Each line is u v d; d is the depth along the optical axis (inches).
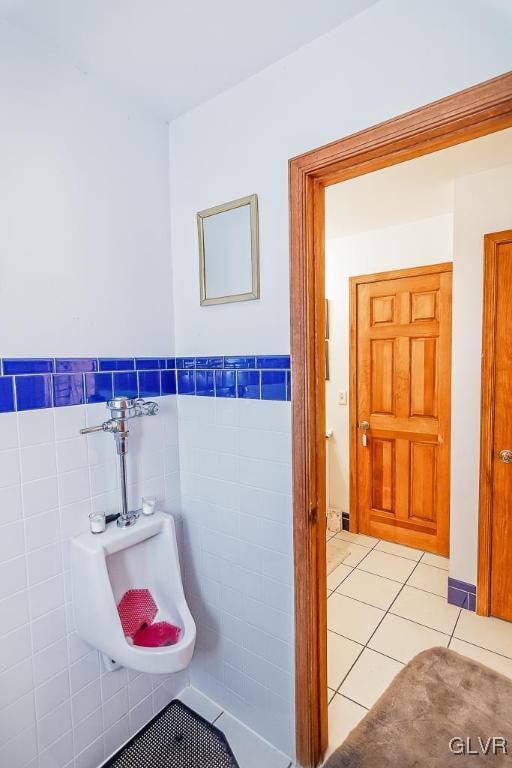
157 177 60.9
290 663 54.9
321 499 53.1
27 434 46.1
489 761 54.2
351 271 119.5
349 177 48.8
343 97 44.4
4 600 44.5
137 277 58.6
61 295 49.2
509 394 80.3
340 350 123.8
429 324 108.1
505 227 78.9
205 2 40.5
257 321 54.2
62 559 49.8
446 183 84.4
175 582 56.6
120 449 53.8
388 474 118.2
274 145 50.4
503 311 79.7
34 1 40.2
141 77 51.9
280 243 51.0
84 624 49.7
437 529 110.9
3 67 42.8
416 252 108.0
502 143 68.3
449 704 63.4
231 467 59.0
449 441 107.0
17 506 45.4
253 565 57.7
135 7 41.0
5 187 43.5
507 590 83.4
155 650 47.5
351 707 63.6
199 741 58.4
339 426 125.8
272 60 49.2
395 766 53.8
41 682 47.9
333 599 92.0
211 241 57.9
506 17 35.3
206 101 57.0
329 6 41.6
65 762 50.7
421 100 39.7
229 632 61.9
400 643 77.5
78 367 51.2
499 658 73.0
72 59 48.6
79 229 50.8
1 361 43.7
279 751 57.1
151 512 57.6
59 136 48.2
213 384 60.1
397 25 40.5
